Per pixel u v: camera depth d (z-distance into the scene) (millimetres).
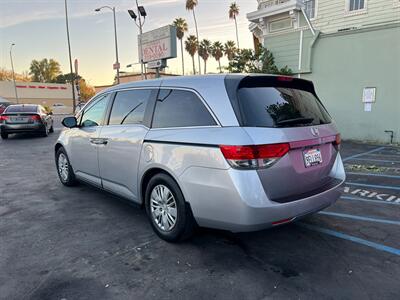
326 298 2523
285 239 3555
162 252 3268
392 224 3949
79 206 4695
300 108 3229
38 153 9656
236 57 13031
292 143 2832
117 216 4289
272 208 2707
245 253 3248
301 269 2943
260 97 2996
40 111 13891
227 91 2936
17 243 3488
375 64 10117
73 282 2748
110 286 2691
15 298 2539
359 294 2568
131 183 3871
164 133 3352
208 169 2863
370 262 3055
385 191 5305
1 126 12898
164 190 3432
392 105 9945
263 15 12359
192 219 3215
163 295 2572
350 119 10852
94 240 3559
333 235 3650
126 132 3885
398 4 12688
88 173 4859
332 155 3422
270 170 2727
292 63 12039
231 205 2734
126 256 3191
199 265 3018
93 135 4535
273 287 2668
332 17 14641
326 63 11156
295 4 11180
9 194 5324
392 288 2643
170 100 3439
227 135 2762
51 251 3303
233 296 2555
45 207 4660
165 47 13977
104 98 4574
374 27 9969
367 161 7691
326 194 3166
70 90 64125
